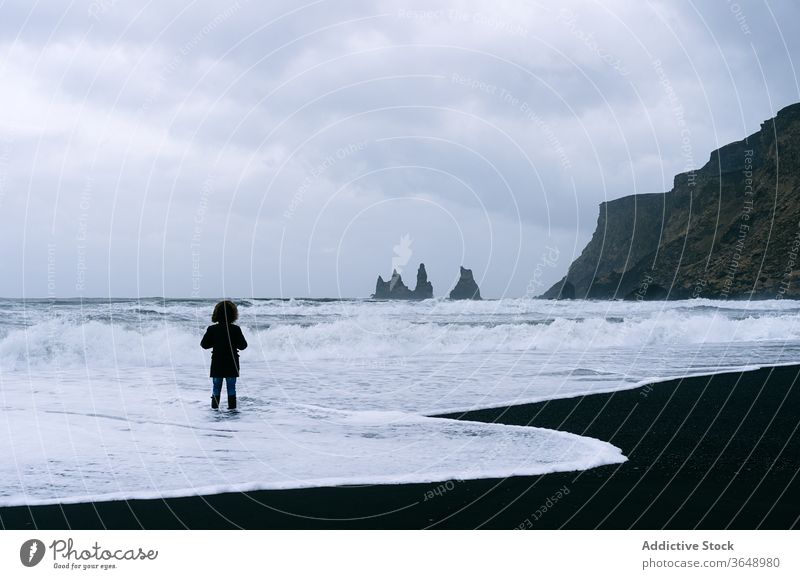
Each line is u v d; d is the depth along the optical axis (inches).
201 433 300.8
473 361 631.2
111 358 597.3
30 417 327.9
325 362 623.2
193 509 196.7
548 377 513.3
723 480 228.8
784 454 269.4
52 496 205.8
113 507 197.3
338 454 263.7
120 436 290.5
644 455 266.8
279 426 319.3
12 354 572.1
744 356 693.3
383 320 840.9
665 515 194.5
